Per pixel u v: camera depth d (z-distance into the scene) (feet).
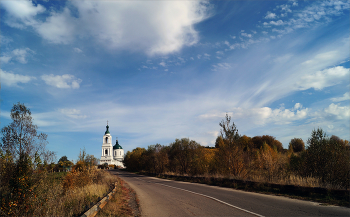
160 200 40.40
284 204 29.76
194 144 120.78
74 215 23.65
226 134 73.20
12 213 21.97
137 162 240.73
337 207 26.76
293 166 54.39
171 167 139.85
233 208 29.07
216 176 67.92
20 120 26.03
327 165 42.24
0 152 24.31
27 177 24.91
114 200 39.17
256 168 69.62
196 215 26.73
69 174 54.03
